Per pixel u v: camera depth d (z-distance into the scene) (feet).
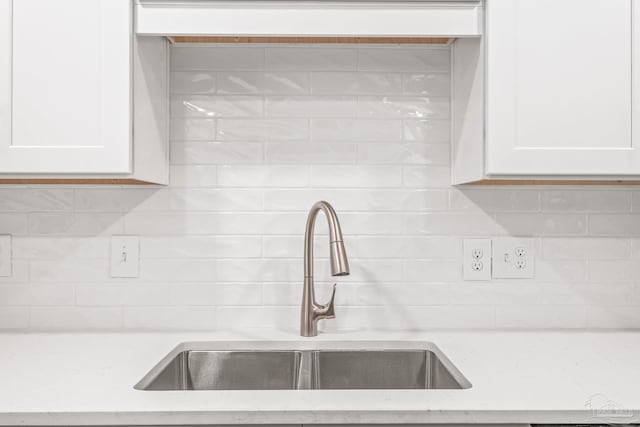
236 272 5.14
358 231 5.15
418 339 4.70
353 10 4.23
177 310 5.11
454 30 4.23
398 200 5.16
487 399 3.15
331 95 5.16
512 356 4.13
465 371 3.72
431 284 5.15
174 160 5.13
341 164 5.15
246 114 5.14
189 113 5.14
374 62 5.16
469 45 4.56
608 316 5.17
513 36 4.12
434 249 5.16
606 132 4.14
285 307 5.13
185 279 5.12
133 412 3.00
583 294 5.17
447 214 5.17
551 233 5.17
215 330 5.09
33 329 5.07
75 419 3.01
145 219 5.12
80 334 4.90
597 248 5.19
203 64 5.14
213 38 4.96
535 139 4.13
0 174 4.09
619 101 4.15
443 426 3.10
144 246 5.12
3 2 4.07
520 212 5.17
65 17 4.08
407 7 4.24
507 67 4.11
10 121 4.08
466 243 5.15
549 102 4.13
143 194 5.12
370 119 5.17
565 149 4.13
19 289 5.08
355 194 5.15
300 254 5.15
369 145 5.16
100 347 4.42
